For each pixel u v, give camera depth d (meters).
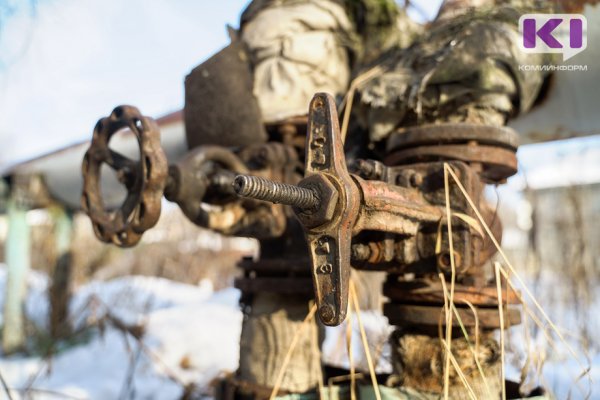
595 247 5.64
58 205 5.99
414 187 1.50
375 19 2.07
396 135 1.67
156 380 4.26
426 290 1.52
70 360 4.83
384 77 1.75
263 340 1.98
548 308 4.55
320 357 2.02
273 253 2.03
